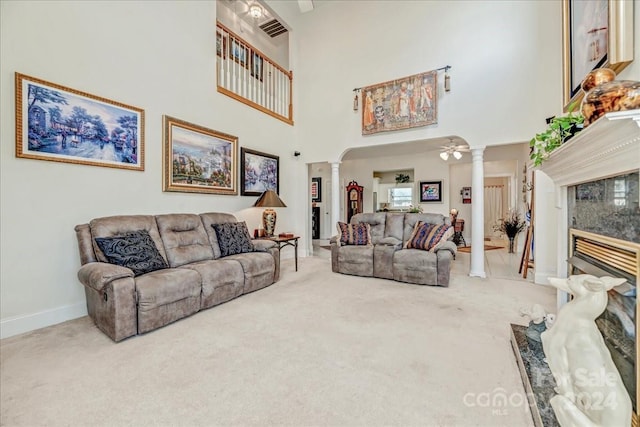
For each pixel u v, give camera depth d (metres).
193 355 1.96
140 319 2.26
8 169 2.29
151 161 3.34
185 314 2.58
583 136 1.30
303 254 6.06
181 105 3.69
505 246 7.42
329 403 1.48
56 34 2.54
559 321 1.36
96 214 2.84
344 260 4.34
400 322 2.52
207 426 1.33
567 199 2.11
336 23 5.58
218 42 4.57
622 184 1.29
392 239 4.27
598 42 1.92
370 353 1.98
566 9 2.49
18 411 1.43
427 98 4.63
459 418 1.38
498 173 7.85
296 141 6.04
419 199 8.16
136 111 3.17
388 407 1.45
